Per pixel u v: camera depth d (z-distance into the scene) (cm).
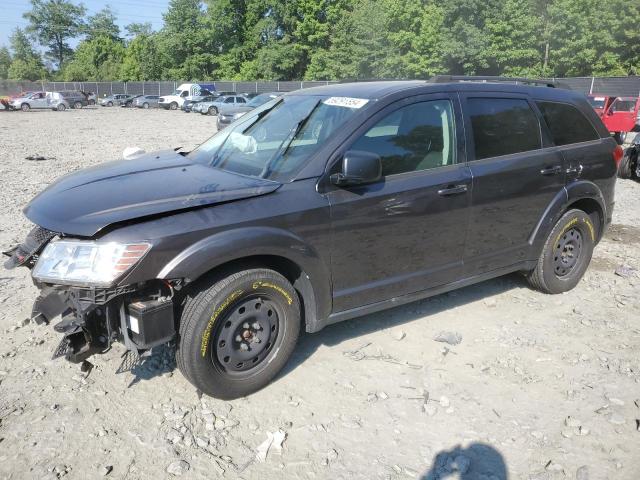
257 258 341
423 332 429
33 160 1360
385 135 379
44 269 301
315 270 350
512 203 441
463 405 340
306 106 411
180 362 321
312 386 357
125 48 9131
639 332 433
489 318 456
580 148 491
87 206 316
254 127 426
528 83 489
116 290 291
